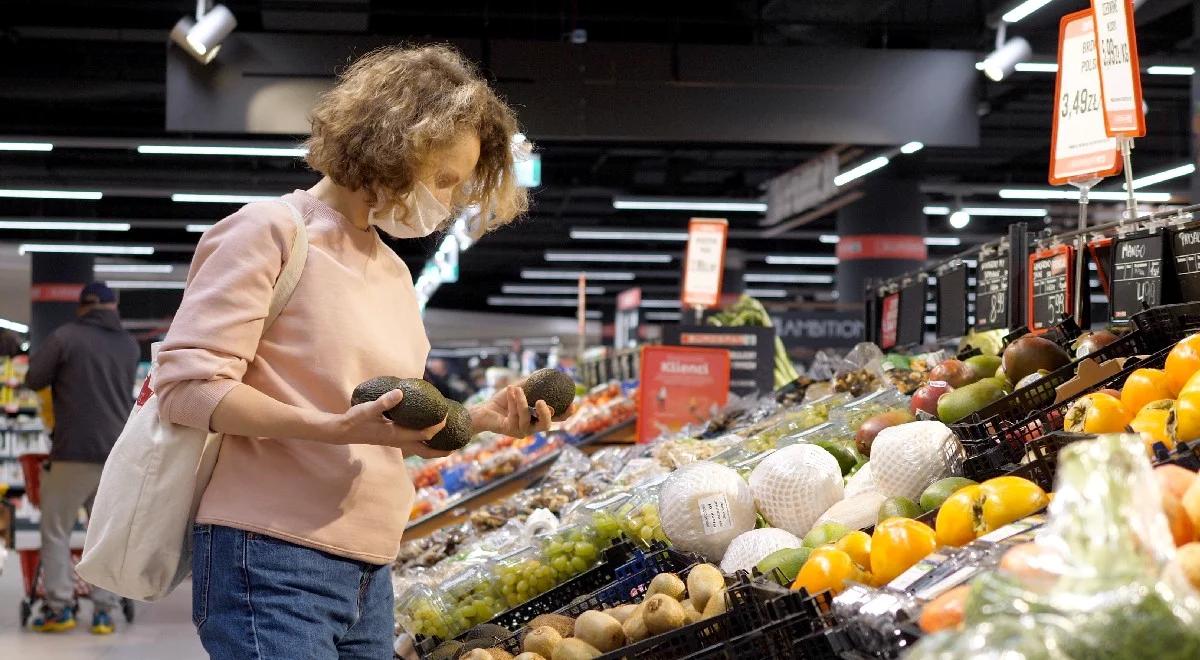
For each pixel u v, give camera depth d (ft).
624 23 44.32
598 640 8.72
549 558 12.09
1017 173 66.80
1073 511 3.73
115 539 6.72
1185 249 11.09
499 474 20.94
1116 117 12.46
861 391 14.19
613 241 92.43
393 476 7.16
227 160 61.82
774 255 95.81
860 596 6.43
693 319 35.22
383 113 6.71
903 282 19.01
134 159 61.57
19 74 44.60
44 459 28.12
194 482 6.72
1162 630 3.38
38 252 83.61
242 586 6.60
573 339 135.44
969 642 3.47
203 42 32.19
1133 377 8.39
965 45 41.83
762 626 7.23
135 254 92.84
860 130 35.76
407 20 43.01
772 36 43.70
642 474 14.23
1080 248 12.88
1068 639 3.41
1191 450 6.54
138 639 23.66
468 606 11.93
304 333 6.83
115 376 24.84
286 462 6.78
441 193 7.00
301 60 33.96
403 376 7.18
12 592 31.27
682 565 10.33
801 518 10.31
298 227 6.88
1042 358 10.62
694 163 66.54
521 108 35.24
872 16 40.50
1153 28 42.39
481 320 124.57
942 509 7.42
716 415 17.66
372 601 7.19
